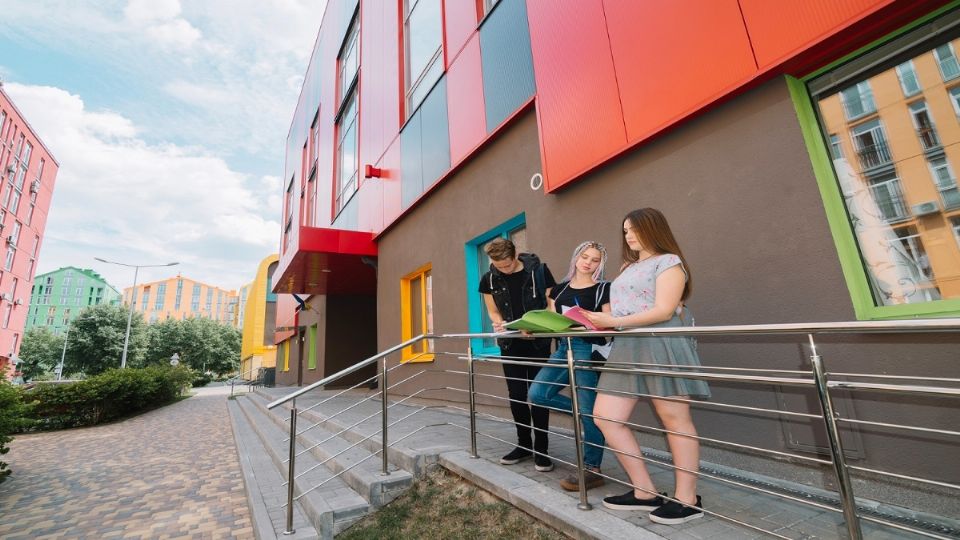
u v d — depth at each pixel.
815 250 2.53
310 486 3.89
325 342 14.06
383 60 9.75
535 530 2.37
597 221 4.02
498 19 5.64
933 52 2.28
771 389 2.69
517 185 5.21
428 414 6.07
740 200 2.91
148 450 8.18
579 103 4.17
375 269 10.33
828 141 2.64
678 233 3.29
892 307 2.29
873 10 2.22
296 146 20.25
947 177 2.23
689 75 3.17
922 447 2.11
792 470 2.57
